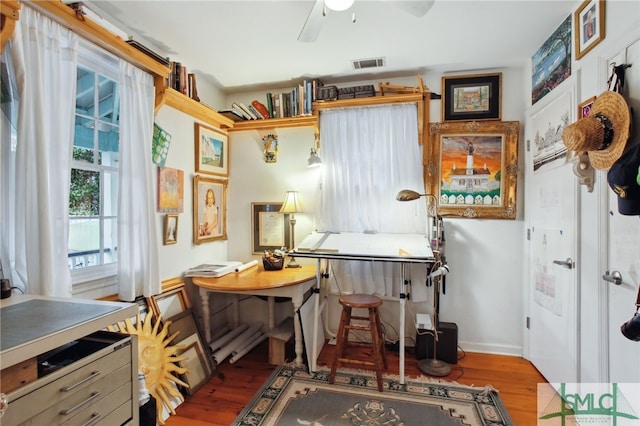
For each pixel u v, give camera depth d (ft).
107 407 3.55
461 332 9.10
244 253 10.44
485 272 8.94
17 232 4.49
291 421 6.05
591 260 5.71
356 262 9.32
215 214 9.80
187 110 8.44
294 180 10.07
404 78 9.45
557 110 6.85
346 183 9.43
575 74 6.12
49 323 3.21
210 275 8.32
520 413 6.27
